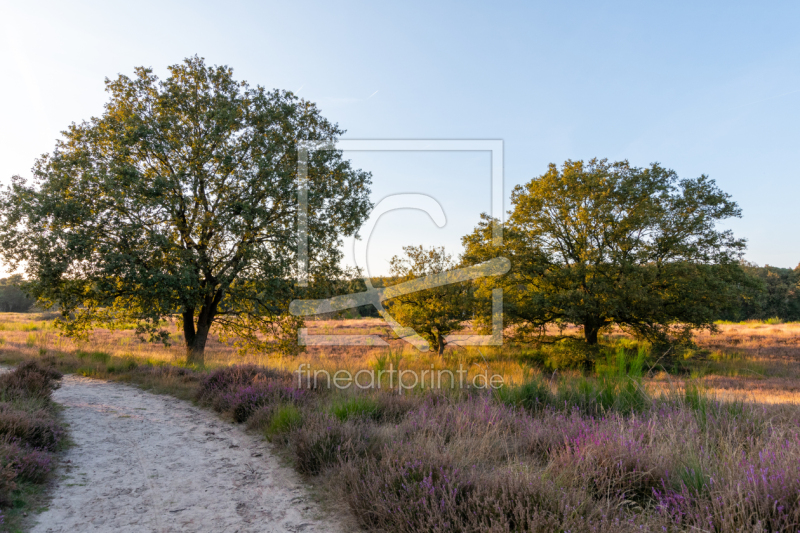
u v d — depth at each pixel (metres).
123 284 12.95
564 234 20.47
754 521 2.85
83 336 15.74
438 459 4.08
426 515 3.26
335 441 5.04
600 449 4.16
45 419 5.66
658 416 5.66
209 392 8.63
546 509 3.13
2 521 3.26
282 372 10.00
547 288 20.47
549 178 20.28
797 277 70.69
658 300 17.31
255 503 4.07
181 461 5.23
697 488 3.40
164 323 13.78
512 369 14.18
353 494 3.82
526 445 5.02
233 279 13.85
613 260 18.48
